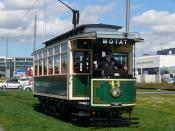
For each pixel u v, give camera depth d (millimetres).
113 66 18016
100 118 17703
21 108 27344
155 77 92375
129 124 18047
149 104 30984
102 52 18609
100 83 17438
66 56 19375
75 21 26172
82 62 18844
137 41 18234
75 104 18797
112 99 17531
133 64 18812
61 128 16625
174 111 25188
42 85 25031
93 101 17375
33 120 19625
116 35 17984
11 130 16203
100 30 19000
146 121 19625
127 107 17719
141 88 70062
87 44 18781
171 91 55469
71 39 18703
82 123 18953
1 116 21969
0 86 71000
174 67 92125
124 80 17703
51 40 23500
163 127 17438
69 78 18844
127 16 23469
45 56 24250
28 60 136625
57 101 21703
